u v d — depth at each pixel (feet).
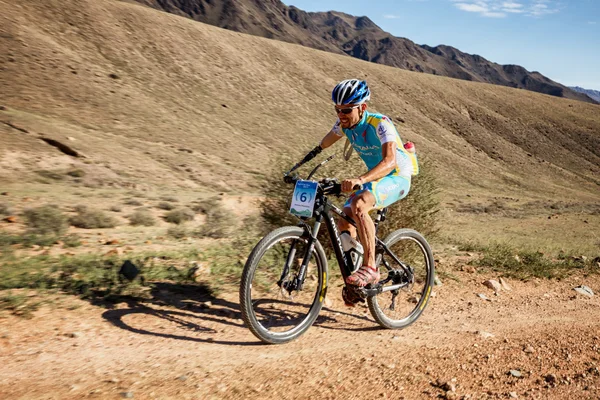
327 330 13.26
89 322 11.97
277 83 261.24
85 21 204.64
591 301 18.37
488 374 10.59
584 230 91.81
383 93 343.67
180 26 259.60
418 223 21.59
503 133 366.02
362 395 9.47
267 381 9.78
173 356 10.62
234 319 13.33
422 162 22.15
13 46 149.59
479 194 199.11
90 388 8.87
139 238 26.30
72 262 16.55
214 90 209.26
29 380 9.02
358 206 12.27
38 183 61.41
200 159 116.67
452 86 421.59
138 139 118.93
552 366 11.16
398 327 13.96
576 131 398.83
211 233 29.53
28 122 92.63
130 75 180.04
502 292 18.58
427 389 9.80
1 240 20.58
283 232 11.88
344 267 12.92
